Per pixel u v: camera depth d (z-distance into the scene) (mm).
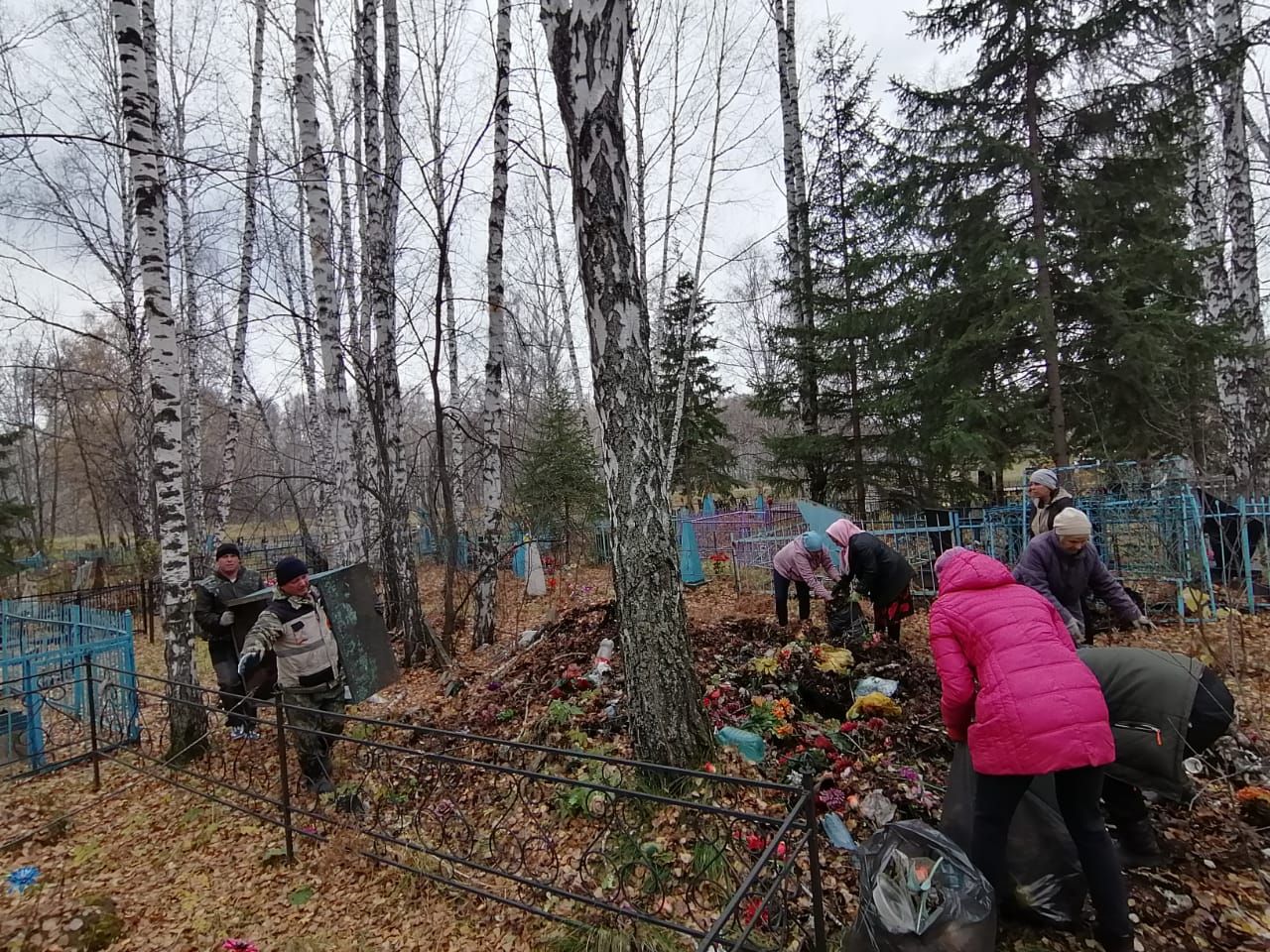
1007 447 9648
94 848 4188
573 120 3738
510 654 6945
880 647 5219
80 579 17672
